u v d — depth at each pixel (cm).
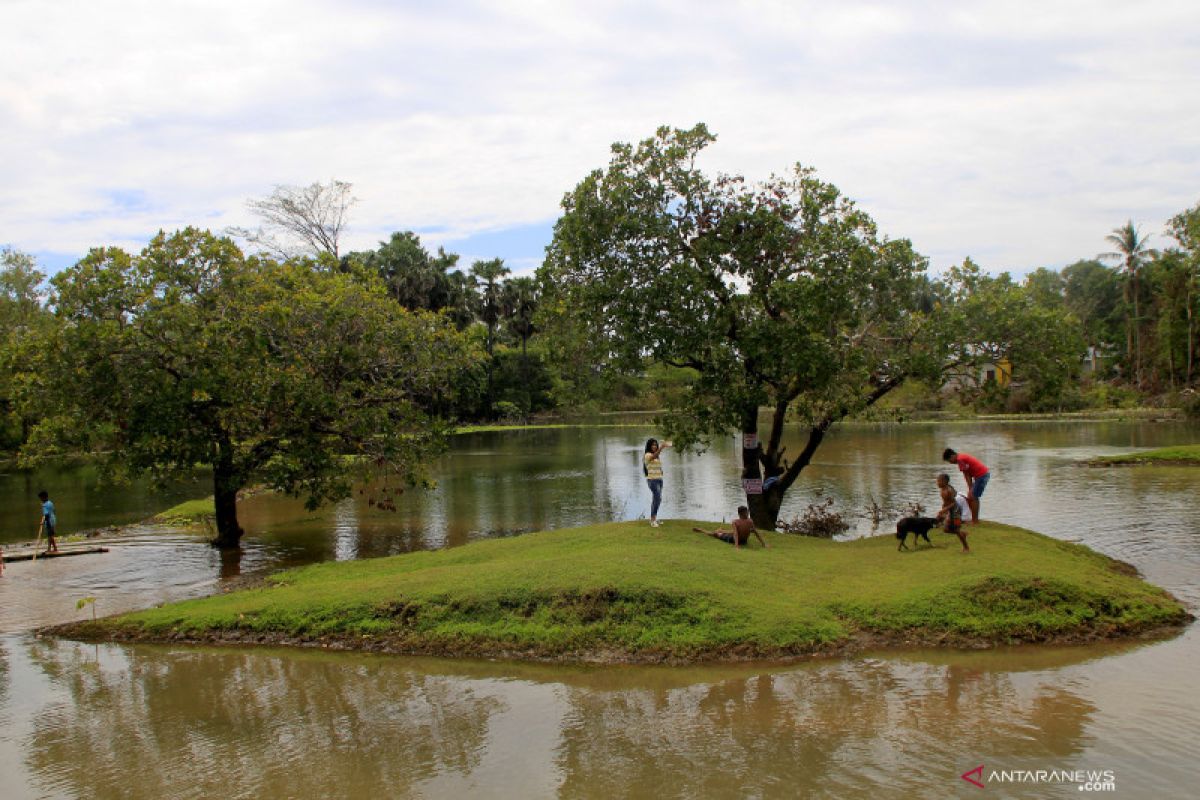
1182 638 1040
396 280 6125
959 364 1772
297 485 2536
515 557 1432
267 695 947
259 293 2022
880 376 1816
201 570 1741
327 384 2062
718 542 1453
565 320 1886
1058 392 1830
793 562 1323
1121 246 7688
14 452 5516
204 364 1862
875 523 2128
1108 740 739
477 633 1088
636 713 854
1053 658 974
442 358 2259
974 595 1106
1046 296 1934
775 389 1781
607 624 1066
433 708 891
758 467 1831
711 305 1641
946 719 802
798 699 870
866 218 1759
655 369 2317
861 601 1122
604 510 2553
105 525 2528
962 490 2723
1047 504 2325
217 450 2058
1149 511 2142
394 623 1141
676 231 1711
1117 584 1191
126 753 794
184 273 1916
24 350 1841
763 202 1762
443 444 2241
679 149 1692
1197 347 6988
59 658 1117
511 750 774
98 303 1828
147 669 1058
